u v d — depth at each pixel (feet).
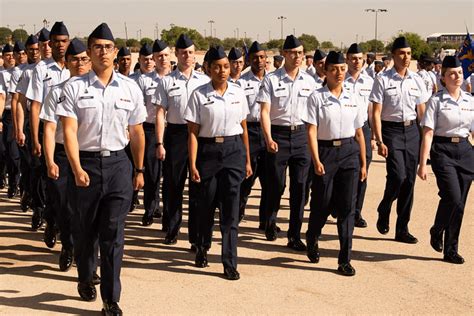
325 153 20.56
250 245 23.98
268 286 19.47
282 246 23.91
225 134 20.18
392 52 24.32
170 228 24.02
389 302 18.22
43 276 20.26
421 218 27.68
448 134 21.36
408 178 24.16
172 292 18.85
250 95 26.55
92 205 17.15
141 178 18.17
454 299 18.48
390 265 21.53
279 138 23.75
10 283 19.56
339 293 18.92
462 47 39.32
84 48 19.22
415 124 24.39
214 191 20.59
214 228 26.43
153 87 26.58
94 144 16.87
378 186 34.91
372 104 24.25
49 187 20.83
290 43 23.67
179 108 23.76
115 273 16.98
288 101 23.65
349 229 20.62
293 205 23.54
